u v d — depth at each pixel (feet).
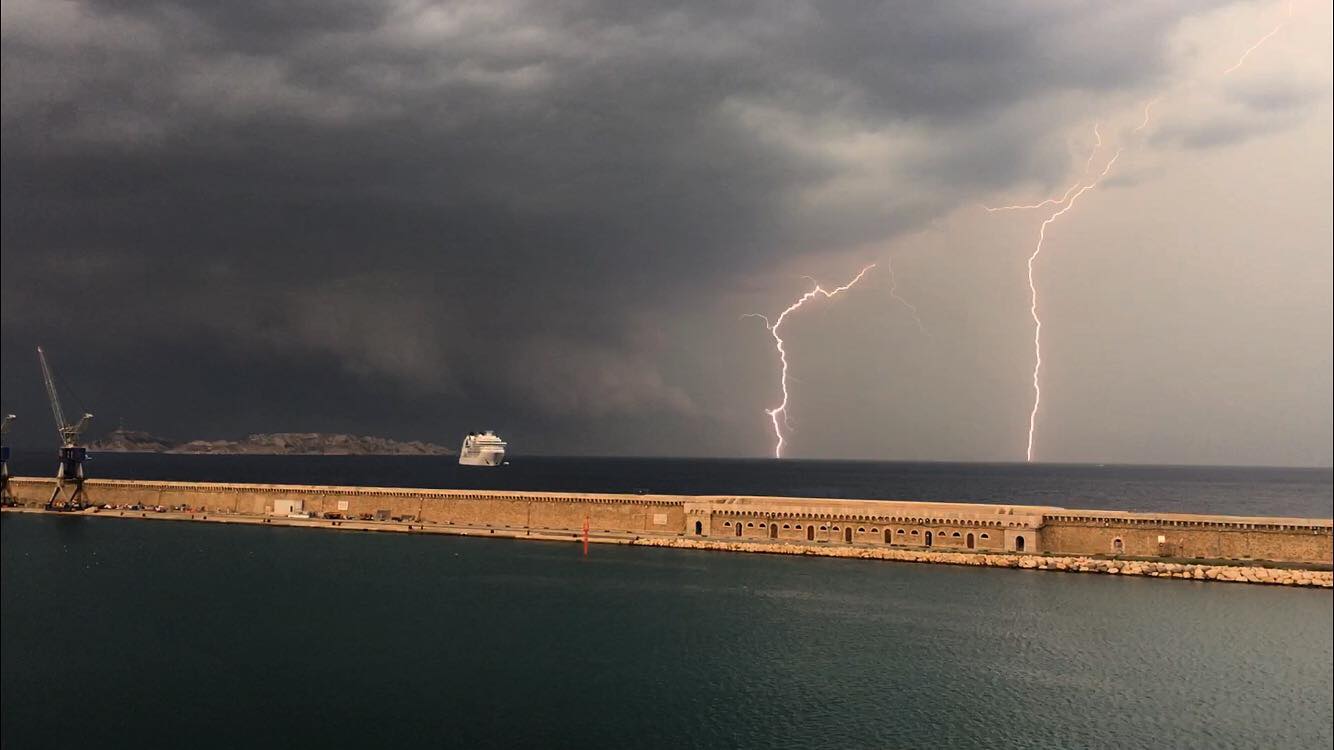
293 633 339.36
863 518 495.00
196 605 378.73
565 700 274.16
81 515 636.48
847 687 283.79
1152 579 416.05
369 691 281.13
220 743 245.04
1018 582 412.77
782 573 435.12
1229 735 250.78
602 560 469.98
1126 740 247.29
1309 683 284.00
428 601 383.65
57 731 252.01
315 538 543.80
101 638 332.80
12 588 410.72
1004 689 281.95
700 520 529.86
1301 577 400.67
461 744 244.63
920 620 351.67
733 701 272.31
